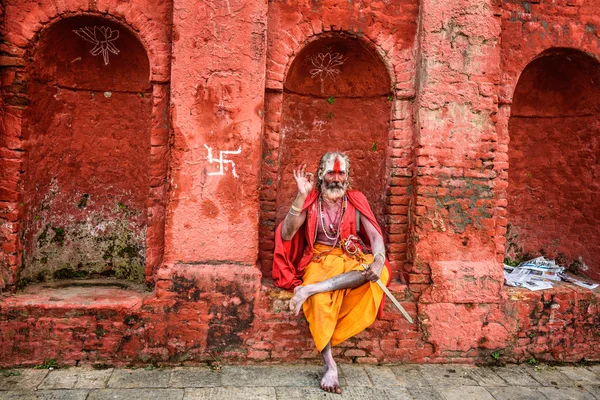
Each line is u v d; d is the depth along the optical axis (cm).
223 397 363
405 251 455
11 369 396
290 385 386
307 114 495
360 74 479
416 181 439
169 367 411
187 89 412
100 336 407
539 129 541
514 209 552
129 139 483
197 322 417
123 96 477
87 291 443
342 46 465
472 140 443
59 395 356
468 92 440
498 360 447
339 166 409
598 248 500
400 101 450
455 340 441
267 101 438
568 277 503
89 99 473
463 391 392
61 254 479
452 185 441
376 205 482
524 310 449
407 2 446
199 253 419
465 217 444
